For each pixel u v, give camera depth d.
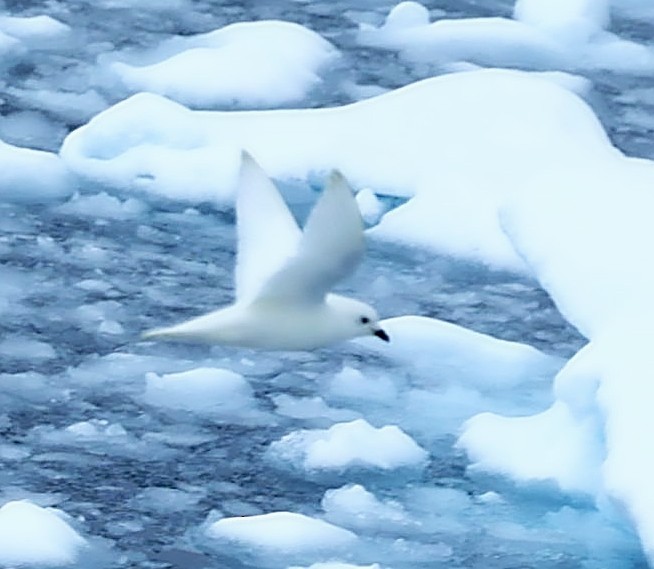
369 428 37.22
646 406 34.53
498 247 44.53
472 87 48.28
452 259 44.62
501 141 46.62
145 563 33.41
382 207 46.66
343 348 40.94
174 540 34.19
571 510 35.34
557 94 48.09
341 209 22.27
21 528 33.53
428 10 59.69
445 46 55.97
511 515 35.22
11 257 44.28
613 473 33.53
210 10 58.50
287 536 34.00
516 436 36.97
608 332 37.06
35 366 39.91
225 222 46.59
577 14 57.19
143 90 52.12
